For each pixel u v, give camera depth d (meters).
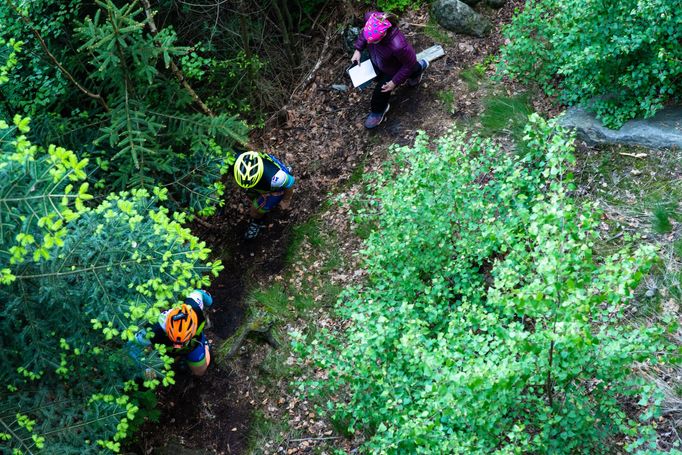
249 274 6.52
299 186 7.05
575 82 6.21
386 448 4.06
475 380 3.42
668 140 5.64
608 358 3.75
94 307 3.97
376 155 6.98
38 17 5.88
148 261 3.93
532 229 3.52
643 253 3.40
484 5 7.79
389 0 8.09
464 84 7.09
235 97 7.83
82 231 3.84
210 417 5.67
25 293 3.90
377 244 5.27
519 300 3.49
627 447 3.62
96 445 4.31
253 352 5.94
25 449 4.09
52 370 4.38
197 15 7.62
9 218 3.23
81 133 5.93
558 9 6.40
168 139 6.17
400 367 4.27
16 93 5.76
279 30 8.24
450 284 5.29
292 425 5.46
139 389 5.57
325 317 5.99
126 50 5.50
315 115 7.68
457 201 5.01
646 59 5.65
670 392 4.42
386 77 6.72
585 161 5.95
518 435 3.68
